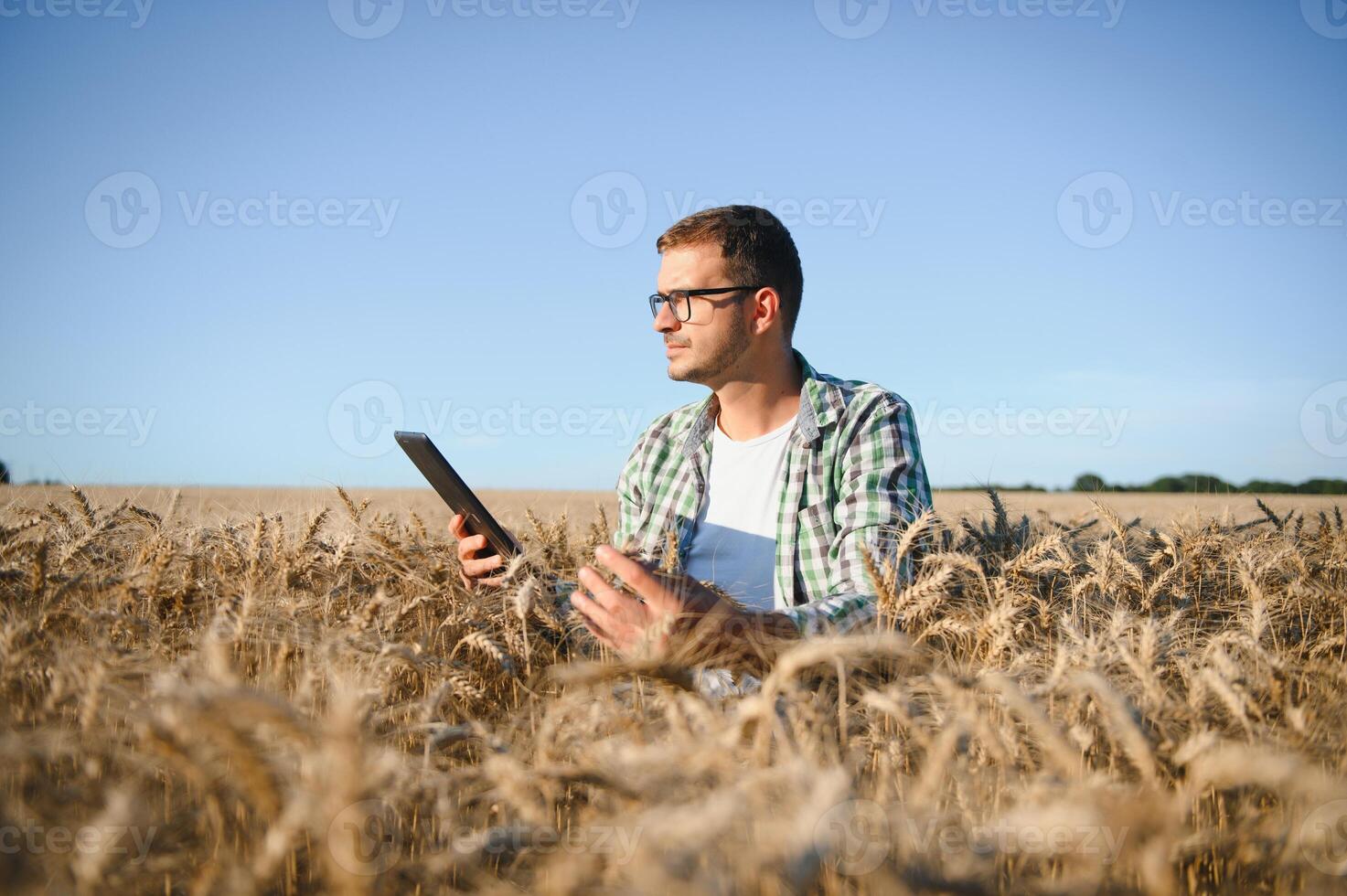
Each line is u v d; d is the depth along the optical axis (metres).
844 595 2.35
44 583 2.20
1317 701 1.82
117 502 3.24
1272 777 1.14
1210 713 1.64
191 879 1.27
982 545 3.17
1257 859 1.27
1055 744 1.30
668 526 3.12
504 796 1.29
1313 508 3.73
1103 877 1.20
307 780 1.11
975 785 1.42
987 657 1.94
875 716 1.73
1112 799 1.20
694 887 0.92
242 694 1.06
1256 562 2.98
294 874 1.27
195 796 1.47
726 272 3.02
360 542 2.83
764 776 1.07
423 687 2.21
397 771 1.28
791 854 0.89
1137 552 3.29
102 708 1.52
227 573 2.67
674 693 1.51
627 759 1.22
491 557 2.68
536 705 2.01
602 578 2.30
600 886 1.11
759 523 3.01
